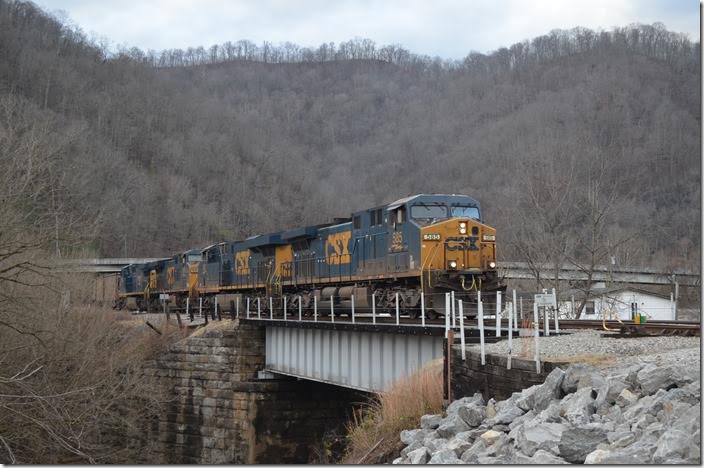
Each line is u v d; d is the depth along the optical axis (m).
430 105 192.12
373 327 24.11
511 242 52.38
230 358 38.66
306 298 38.12
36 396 25.17
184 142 146.25
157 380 41.06
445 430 14.14
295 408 37.84
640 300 56.34
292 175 156.00
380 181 151.50
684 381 11.62
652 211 86.00
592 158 67.56
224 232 126.25
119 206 100.19
